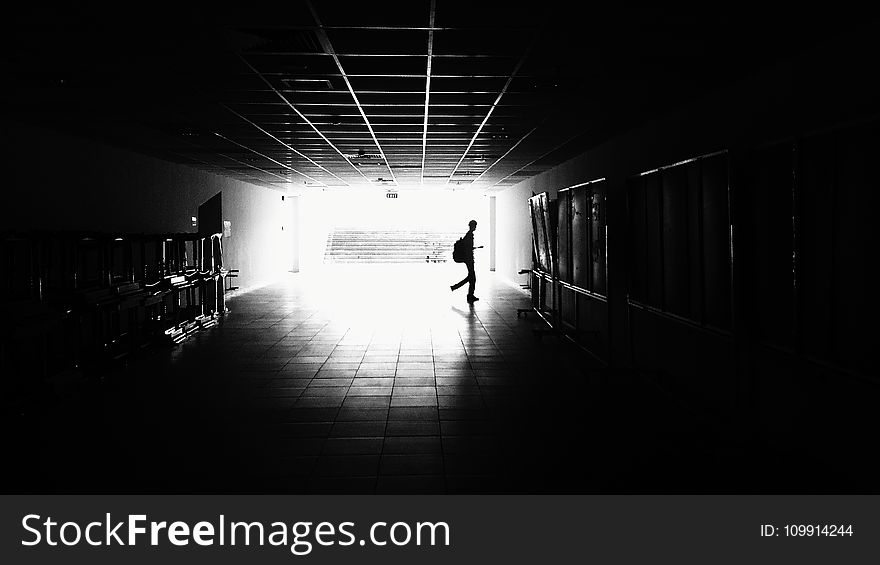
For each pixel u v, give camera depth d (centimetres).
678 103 539
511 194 1700
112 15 346
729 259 435
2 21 354
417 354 734
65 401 528
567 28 364
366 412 497
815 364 341
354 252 2842
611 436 434
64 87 505
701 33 359
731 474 363
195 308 962
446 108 611
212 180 1241
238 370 649
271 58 434
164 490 350
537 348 771
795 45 365
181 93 534
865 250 302
